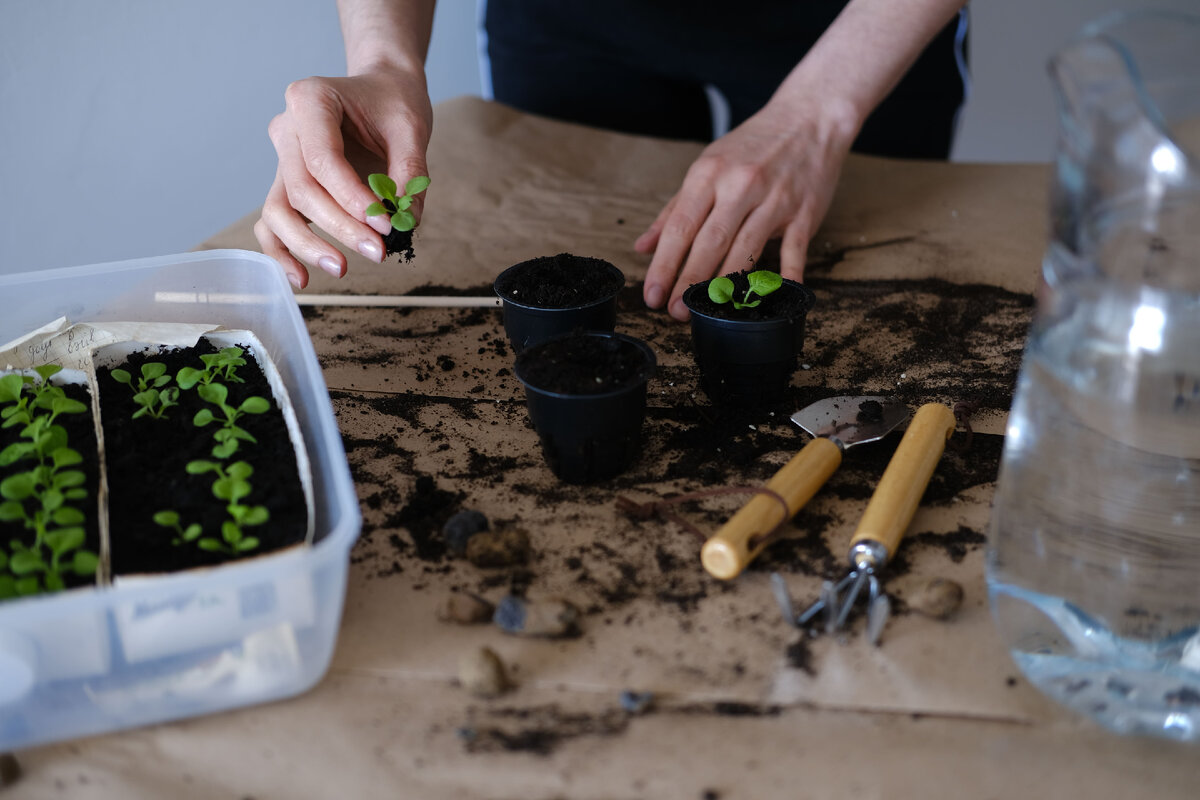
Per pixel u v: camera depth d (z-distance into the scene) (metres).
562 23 2.00
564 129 1.91
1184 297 0.66
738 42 1.92
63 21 2.16
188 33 2.33
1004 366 1.19
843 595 0.82
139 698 0.70
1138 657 0.69
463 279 1.43
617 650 0.78
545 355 0.98
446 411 1.11
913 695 0.73
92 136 2.32
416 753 0.69
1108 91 0.60
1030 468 0.73
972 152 3.16
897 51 1.48
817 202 1.45
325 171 1.14
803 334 1.08
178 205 2.53
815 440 0.95
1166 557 0.69
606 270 1.19
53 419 0.96
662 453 1.03
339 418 1.10
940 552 0.88
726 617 0.81
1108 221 0.65
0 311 1.10
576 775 0.67
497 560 0.86
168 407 1.01
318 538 0.83
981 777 0.67
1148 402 0.68
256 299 1.16
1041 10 2.85
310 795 0.67
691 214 1.36
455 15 2.71
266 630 0.70
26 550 0.77
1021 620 0.74
